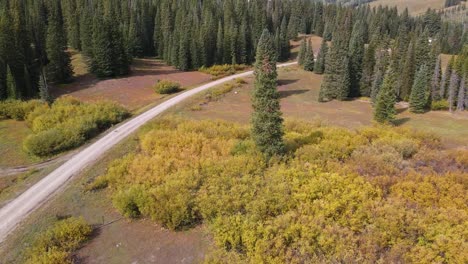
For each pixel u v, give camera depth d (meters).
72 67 77.31
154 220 23.47
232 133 36.88
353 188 23.59
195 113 50.78
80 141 41.66
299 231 20.00
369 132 37.47
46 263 19.55
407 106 66.69
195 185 25.61
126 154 35.16
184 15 106.44
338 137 34.97
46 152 39.47
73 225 22.59
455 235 18.91
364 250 18.67
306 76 87.75
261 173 27.14
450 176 25.83
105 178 28.91
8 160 39.25
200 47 94.12
